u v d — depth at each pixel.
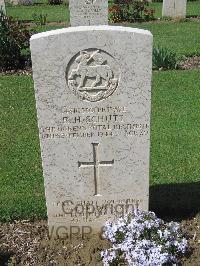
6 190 2.22
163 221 1.82
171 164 2.41
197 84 3.59
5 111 3.18
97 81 1.65
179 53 4.46
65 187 1.83
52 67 1.63
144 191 1.84
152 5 7.55
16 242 1.88
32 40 1.59
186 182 2.23
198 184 2.21
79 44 1.60
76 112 1.70
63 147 1.76
